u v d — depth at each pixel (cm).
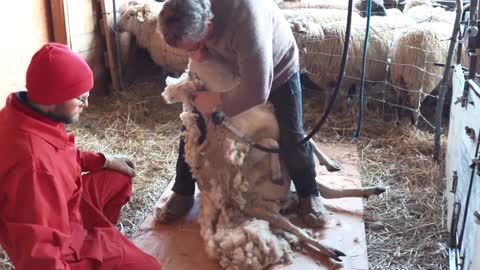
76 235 187
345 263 216
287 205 245
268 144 226
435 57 328
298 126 225
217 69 203
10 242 173
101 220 202
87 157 208
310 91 396
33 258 162
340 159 308
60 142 178
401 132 341
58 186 170
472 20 229
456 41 289
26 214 165
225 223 226
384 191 251
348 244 228
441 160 308
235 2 176
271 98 221
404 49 333
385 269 220
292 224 230
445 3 410
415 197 271
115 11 394
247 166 229
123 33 409
